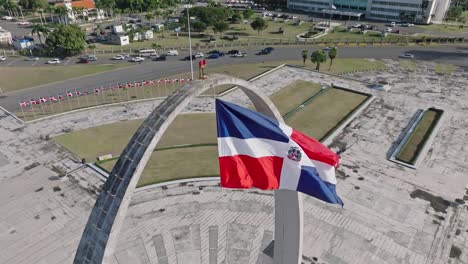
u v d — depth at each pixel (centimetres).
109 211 1933
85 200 4738
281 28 14200
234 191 4853
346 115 6956
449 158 5553
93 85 8669
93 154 5750
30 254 3934
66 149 5903
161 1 17888
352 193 4816
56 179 5141
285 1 19312
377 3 15838
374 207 4566
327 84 8500
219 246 3978
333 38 12912
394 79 8931
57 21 15600
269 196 4766
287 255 2997
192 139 6147
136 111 7250
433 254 3878
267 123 2333
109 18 16438
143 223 4294
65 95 8075
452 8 15762
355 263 3772
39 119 6875
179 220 4347
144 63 10300
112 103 7556
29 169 5372
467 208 4544
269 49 11206
